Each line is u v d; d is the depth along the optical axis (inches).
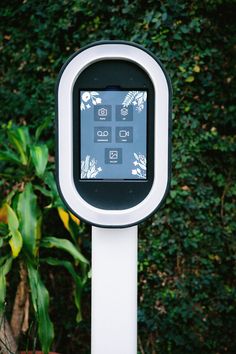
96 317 72.4
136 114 68.9
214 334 114.5
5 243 107.2
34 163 95.4
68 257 118.8
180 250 111.7
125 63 68.4
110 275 71.8
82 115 69.0
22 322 104.0
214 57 109.9
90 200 69.7
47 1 115.0
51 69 116.2
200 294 113.0
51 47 115.4
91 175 69.6
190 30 107.6
